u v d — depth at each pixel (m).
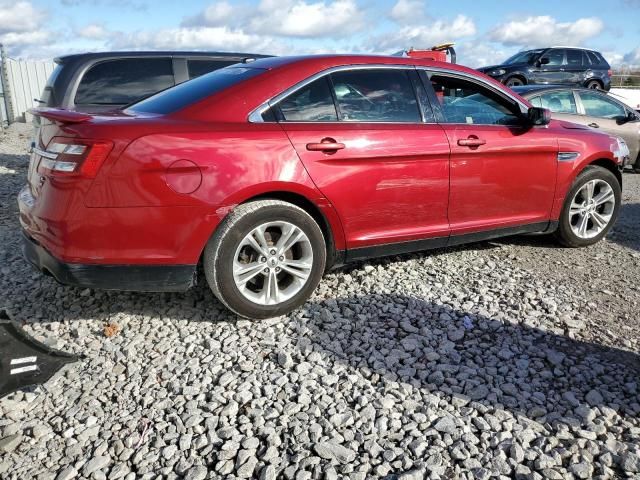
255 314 3.55
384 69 4.09
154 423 2.71
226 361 3.20
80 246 3.15
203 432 2.65
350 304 3.86
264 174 3.40
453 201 4.26
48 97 6.57
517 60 19.16
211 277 3.41
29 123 18.58
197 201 3.24
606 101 9.69
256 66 3.92
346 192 3.73
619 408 2.81
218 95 3.56
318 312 3.74
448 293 4.07
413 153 3.95
